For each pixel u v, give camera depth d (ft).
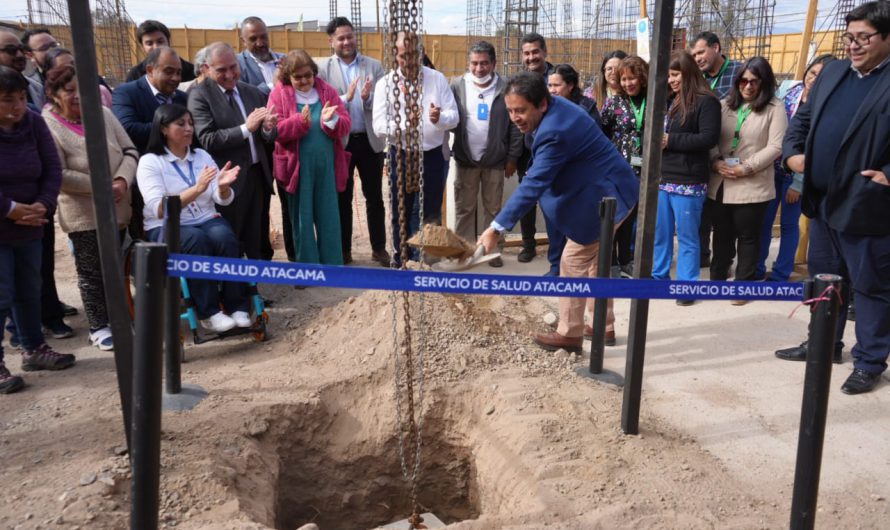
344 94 21.09
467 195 21.88
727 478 10.28
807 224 21.70
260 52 21.38
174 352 12.13
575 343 14.65
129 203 15.34
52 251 15.76
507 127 20.99
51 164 13.32
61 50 14.30
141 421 6.71
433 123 19.34
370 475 12.69
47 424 11.41
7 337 16.48
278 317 17.43
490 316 15.76
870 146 12.01
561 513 9.21
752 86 17.56
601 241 12.67
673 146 17.81
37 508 8.87
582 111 13.12
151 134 15.02
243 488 10.14
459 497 13.01
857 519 9.38
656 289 7.98
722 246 19.13
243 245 18.58
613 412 12.07
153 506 6.92
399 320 14.40
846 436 11.68
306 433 12.42
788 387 13.62
